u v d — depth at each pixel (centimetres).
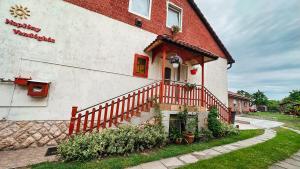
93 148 396
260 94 4672
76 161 373
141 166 377
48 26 570
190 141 584
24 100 513
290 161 477
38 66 543
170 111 614
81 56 625
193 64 922
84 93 620
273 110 4325
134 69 750
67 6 612
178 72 927
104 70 672
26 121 509
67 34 604
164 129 578
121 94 704
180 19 984
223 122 811
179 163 405
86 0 657
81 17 639
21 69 515
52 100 557
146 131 513
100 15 685
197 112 685
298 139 823
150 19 841
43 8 565
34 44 542
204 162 407
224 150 530
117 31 723
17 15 520
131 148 450
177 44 662
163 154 455
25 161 371
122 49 727
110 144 426
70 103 590
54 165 346
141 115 572
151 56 809
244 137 738
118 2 742
